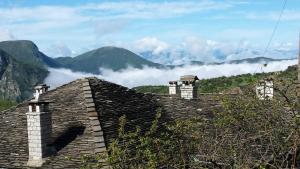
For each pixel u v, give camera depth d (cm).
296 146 955
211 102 2077
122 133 1165
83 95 1611
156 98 1994
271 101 1081
